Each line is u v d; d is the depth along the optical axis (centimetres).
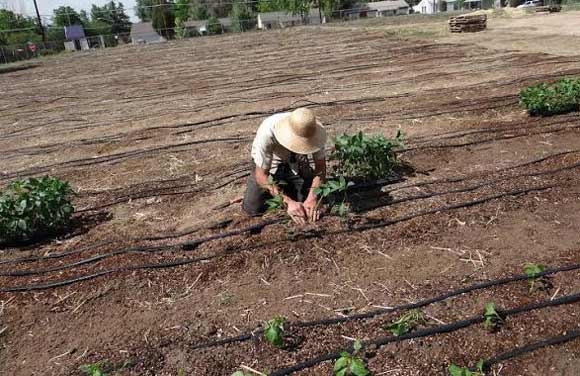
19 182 396
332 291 307
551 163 464
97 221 439
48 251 388
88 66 1995
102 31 5981
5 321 308
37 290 335
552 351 248
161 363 262
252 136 658
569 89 594
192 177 525
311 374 246
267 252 351
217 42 2738
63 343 285
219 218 411
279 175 383
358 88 905
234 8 5172
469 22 1742
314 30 2936
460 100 726
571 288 289
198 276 335
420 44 1509
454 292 291
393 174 462
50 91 1305
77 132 791
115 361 265
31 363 271
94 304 317
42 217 391
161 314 301
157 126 764
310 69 1202
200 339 276
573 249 326
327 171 462
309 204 362
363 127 639
